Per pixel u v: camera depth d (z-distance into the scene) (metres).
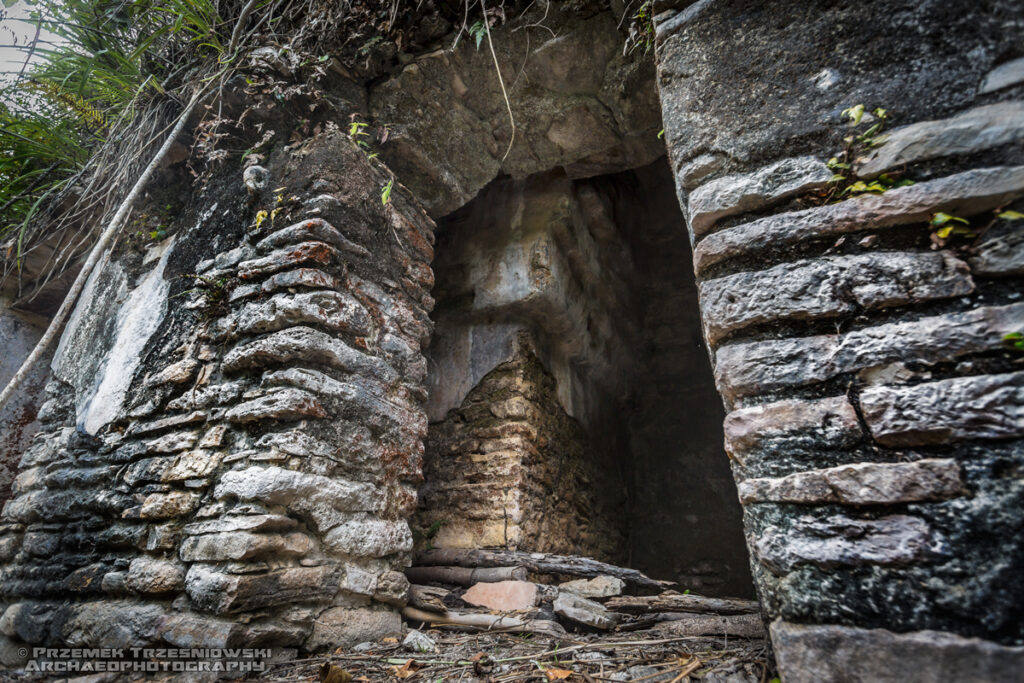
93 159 3.20
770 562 1.21
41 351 2.00
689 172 1.60
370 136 2.88
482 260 3.98
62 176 3.53
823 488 1.20
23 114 3.33
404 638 2.26
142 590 1.99
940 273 1.27
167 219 2.96
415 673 1.82
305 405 2.13
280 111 2.75
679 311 6.44
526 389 3.76
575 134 3.07
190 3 2.69
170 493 2.12
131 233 2.99
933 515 1.11
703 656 1.81
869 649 1.07
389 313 2.65
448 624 2.48
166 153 2.78
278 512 2.00
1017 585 1.02
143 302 2.74
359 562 2.23
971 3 1.42
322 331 2.29
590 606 2.57
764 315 1.38
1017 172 1.26
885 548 1.12
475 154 3.17
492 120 3.05
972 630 1.02
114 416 2.51
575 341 4.39
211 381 2.32
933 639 1.03
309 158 2.60
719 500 5.79
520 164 3.30
